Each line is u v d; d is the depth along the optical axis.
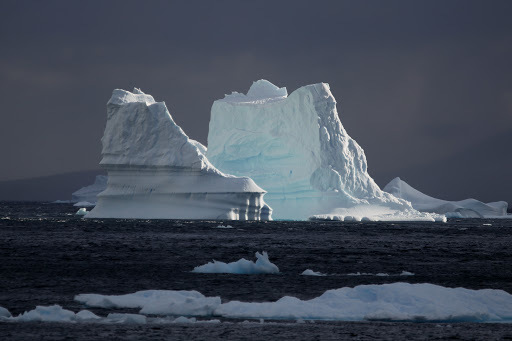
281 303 67.19
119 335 56.62
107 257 124.62
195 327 59.97
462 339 56.69
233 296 80.06
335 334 57.88
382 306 66.06
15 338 55.22
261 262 103.44
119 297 72.69
